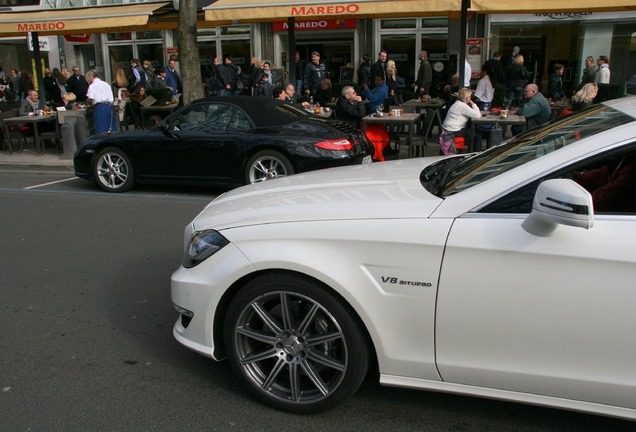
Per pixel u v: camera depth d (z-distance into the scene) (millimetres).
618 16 14641
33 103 12820
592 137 2527
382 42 16609
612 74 15133
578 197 2141
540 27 15297
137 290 4793
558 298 2381
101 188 9039
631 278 2285
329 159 7629
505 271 2430
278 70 14336
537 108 8945
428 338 2613
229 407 3082
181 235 6375
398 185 3074
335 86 14258
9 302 4594
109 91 11477
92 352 3740
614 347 2361
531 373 2502
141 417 3010
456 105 8977
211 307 2947
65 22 11633
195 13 11398
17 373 3488
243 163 7918
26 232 6609
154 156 8406
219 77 14188
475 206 2549
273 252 2754
